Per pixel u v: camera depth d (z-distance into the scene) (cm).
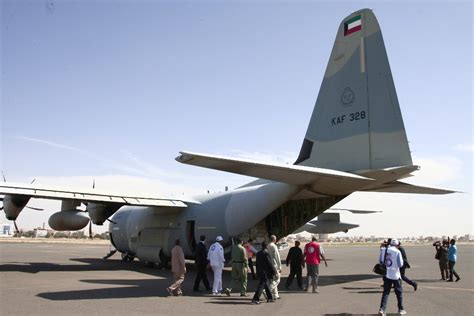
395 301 1005
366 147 1199
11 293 1071
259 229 1559
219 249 1116
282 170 1031
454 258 1453
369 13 1243
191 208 1697
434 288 1259
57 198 1502
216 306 927
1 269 1694
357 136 1227
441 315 848
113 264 1973
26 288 1158
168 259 1775
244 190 1545
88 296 1030
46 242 5881
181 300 998
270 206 1413
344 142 1260
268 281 1005
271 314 845
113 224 2142
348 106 1266
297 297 1061
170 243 1722
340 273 1677
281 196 1373
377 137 1179
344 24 1312
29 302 945
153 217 1856
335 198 1373
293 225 1493
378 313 862
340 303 974
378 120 1184
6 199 1645
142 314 828
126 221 2038
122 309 874
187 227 1688
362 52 1250
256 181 1595
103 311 851
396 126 1139
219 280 1109
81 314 820
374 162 1176
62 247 4059
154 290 1139
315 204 1433
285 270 1788
